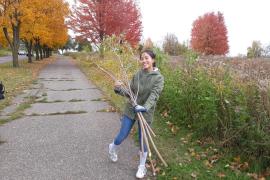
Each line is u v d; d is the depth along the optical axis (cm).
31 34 2531
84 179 414
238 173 429
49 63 3359
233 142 495
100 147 534
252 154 455
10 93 1065
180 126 639
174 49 2283
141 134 413
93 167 452
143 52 410
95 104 899
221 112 522
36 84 1359
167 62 845
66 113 781
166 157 483
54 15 2422
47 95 1059
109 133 616
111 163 466
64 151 512
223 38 4647
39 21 2344
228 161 468
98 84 1357
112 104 892
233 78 555
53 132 616
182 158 482
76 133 611
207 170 441
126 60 858
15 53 2331
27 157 484
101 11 2377
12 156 488
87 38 2475
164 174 426
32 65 2703
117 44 838
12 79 1483
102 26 2408
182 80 657
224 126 504
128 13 2427
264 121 435
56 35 3375
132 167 454
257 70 637
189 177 418
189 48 869
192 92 609
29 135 593
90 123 687
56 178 416
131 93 412
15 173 429
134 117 425
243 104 468
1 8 2078
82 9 2420
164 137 578
